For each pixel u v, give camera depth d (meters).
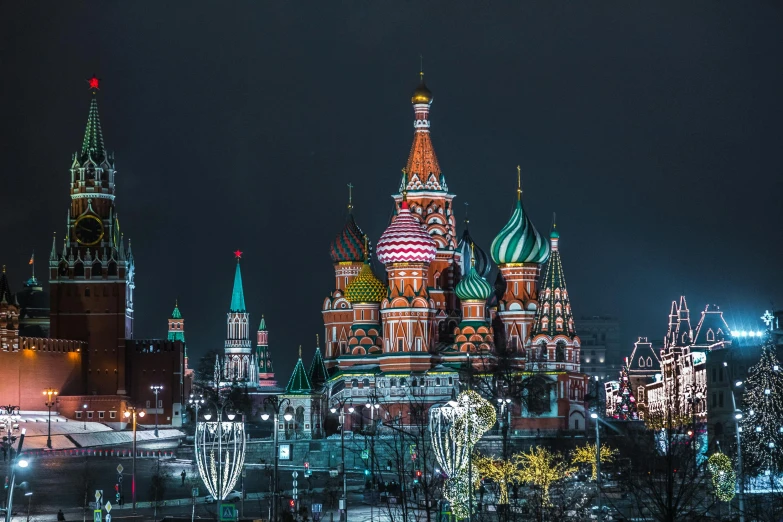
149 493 164.88
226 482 136.12
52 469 196.38
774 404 146.75
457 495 119.06
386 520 133.62
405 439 197.00
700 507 122.19
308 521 128.12
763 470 136.50
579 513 120.06
